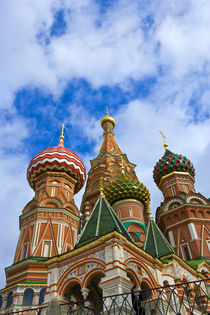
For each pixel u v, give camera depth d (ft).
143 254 56.70
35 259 92.02
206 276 79.36
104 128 198.29
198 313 61.82
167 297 56.90
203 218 109.70
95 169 151.02
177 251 103.45
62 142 140.87
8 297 86.74
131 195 115.34
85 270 50.70
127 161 160.66
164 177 132.67
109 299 44.09
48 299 51.03
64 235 103.45
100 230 57.77
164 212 115.24
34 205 111.14
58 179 122.42
